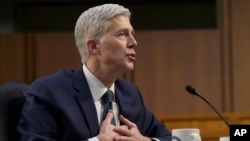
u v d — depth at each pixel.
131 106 3.25
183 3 9.09
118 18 3.00
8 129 2.94
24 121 2.84
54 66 7.70
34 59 7.73
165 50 7.64
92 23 3.01
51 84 2.97
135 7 9.12
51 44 7.72
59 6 9.25
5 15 9.15
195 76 7.61
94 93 3.05
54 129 2.84
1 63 7.73
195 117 7.05
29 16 9.29
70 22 9.24
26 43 7.75
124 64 2.99
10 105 3.01
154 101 7.57
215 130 6.98
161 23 9.09
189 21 9.06
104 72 3.03
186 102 7.57
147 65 7.62
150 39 7.66
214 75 7.61
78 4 9.23
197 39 7.66
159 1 9.09
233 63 7.59
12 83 3.23
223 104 7.58
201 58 7.63
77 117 2.89
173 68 7.62
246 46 7.59
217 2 8.05
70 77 3.10
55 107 2.86
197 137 2.58
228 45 7.62
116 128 2.78
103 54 2.99
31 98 2.93
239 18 7.64
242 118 7.07
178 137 2.58
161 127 3.42
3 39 7.75
